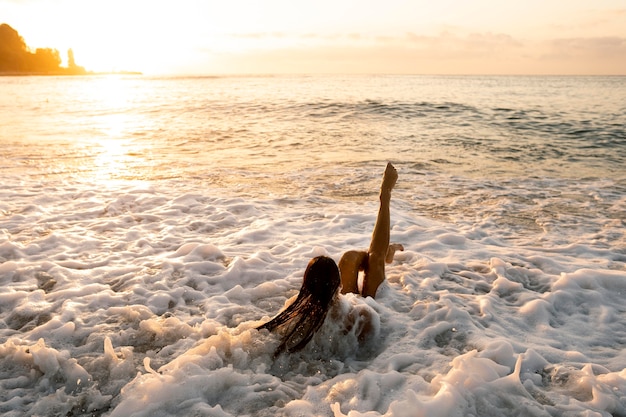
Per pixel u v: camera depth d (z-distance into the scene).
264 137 15.95
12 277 4.63
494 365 2.92
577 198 8.14
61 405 2.67
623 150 13.27
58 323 3.65
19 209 7.10
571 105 26.47
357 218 6.86
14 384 2.88
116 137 15.98
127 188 8.54
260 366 3.04
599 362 3.22
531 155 12.58
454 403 2.55
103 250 5.47
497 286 4.54
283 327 3.31
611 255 5.45
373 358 3.30
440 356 3.21
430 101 28.20
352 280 4.01
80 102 32.97
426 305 3.98
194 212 7.12
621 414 2.62
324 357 3.29
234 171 10.38
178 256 5.30
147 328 3.54
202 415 2.54
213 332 3.51
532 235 6.26
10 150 12.91
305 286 3.23
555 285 4.52
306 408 2.61
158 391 2.63
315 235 6.12
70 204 7.46
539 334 3.66
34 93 47.25
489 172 10.45
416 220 6.87
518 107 24.94
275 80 77.69
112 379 2.92
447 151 13.13
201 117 22.31
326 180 9.48
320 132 17.14
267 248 5.62
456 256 5.44
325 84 57.84
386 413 2.44
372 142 14.78
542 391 2.82
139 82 82.75
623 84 63.31
